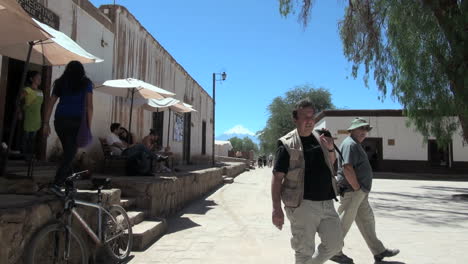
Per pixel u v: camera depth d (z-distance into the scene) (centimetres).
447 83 1524
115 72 1172
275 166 372
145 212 702
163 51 1667
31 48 556
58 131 499
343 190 518
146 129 1499
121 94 1031
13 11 386
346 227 529
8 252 332
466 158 2545
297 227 369
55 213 402
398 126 2597
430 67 1518
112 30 1146
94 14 1031
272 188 371
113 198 552
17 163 741
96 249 497
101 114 1086
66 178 453
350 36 1608
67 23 904
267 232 720
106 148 1008
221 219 845
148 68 1477
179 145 1994
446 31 1334
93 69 1033
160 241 630
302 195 363
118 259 510
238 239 661
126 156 907
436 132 1809
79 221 439
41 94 766
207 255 558
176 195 927
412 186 1842
